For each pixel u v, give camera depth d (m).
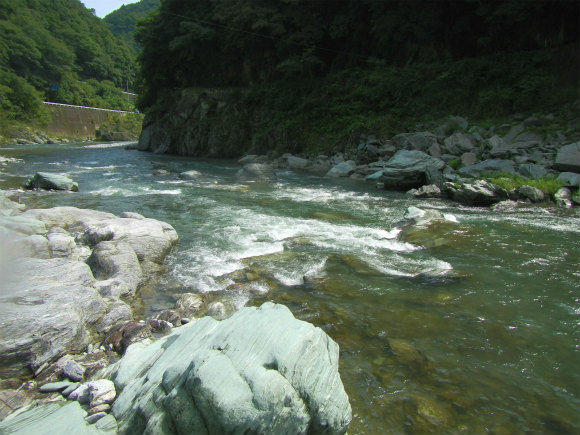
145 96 40.00
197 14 33.56
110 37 108.25
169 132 33.84
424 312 5.11
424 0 23.53
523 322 4.87
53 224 7.84
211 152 30.97
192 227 9.07
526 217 9.92
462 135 17.75
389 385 3.72
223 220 9.74
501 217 9.94
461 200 12.12
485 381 3.80
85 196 12.41
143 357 3.58
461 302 5.38
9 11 64.38
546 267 6.62
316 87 27.70
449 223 9.06
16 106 45.25
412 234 8.34
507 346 4.37
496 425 3.26
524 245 7.72
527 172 13.09
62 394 3.53
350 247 7.69
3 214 7.89
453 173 14.63
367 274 6.34
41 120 47.88
